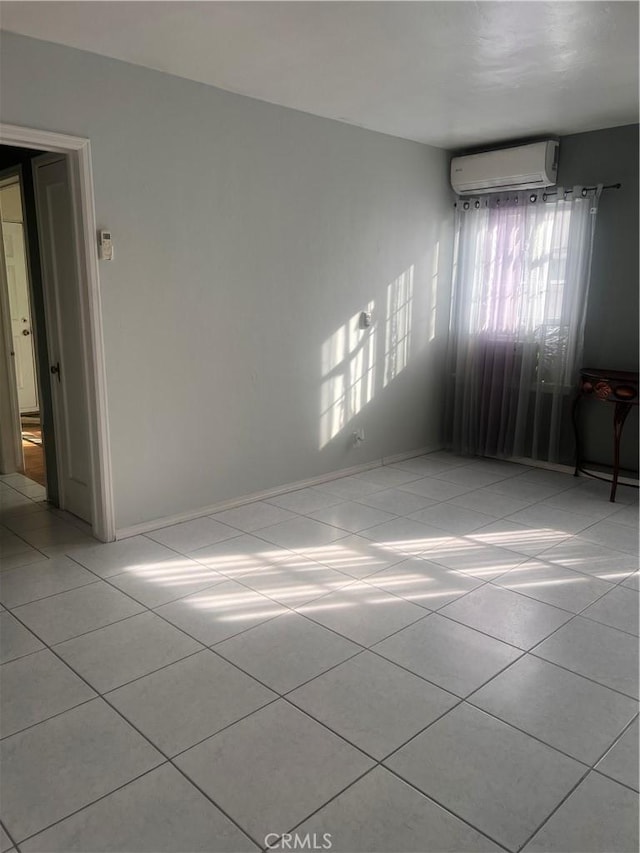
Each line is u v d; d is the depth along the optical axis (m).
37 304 3.85
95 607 2.82
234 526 3.80
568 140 4.63
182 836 1.65
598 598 2.94
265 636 2.60
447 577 3.14
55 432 3.94
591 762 1.92
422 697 2.21
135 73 3.23
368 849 1.62
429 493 4.46
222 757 1.92
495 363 5.12
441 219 5.15
